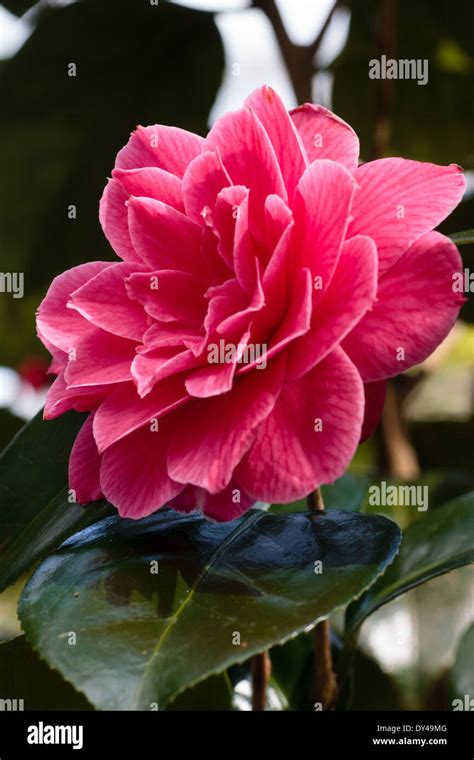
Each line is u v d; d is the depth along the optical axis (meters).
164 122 0.83
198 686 0.54
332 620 0.64
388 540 0.49
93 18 0.78
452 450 0.87
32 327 1.00
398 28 0.83
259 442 0.47
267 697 0.57
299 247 0.49
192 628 0.48
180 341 0.49
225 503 0.48
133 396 0.49
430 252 0.48
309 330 0.48
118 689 0.47
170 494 0.48
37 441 0.54
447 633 0.65
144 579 0.49
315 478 0.47
